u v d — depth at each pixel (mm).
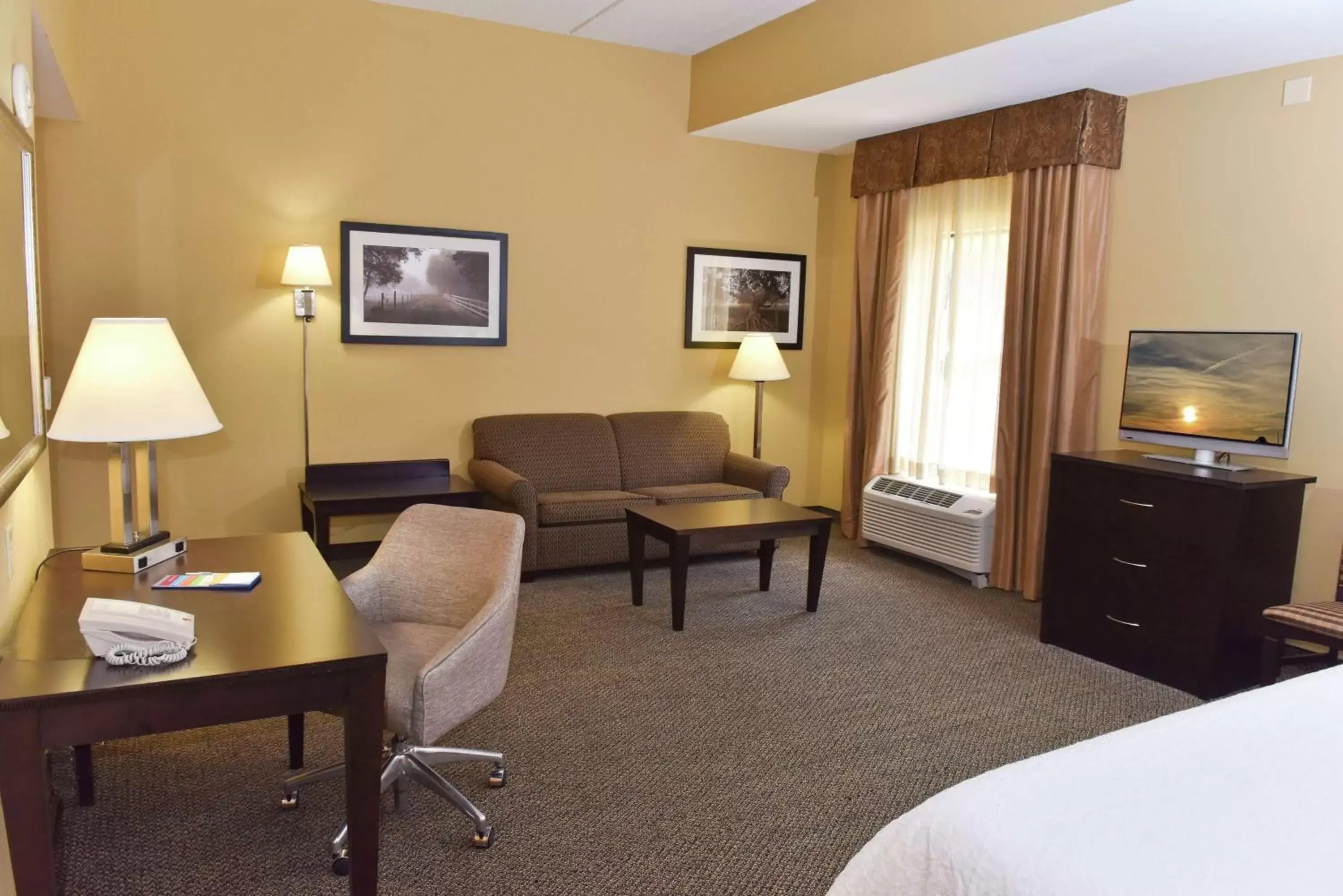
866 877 1395
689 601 4402
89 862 2186
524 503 4504
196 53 4348
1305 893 1159
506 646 2430
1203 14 3180
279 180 4570
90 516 4328
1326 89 3572
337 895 2086
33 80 3033
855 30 4254
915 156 5113
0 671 1671
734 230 5820
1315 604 3156
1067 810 1348
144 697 1635
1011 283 4523
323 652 1788
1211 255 3971
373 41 4699
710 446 5625
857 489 5742
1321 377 3613
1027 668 3627
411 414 5004
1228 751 1550
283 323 4660
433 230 4906
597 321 5449
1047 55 3719
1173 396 3752
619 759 2797
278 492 4746
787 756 2840
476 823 2297
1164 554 3434
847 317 6074
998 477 4633
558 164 5223
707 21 4859
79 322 4250
